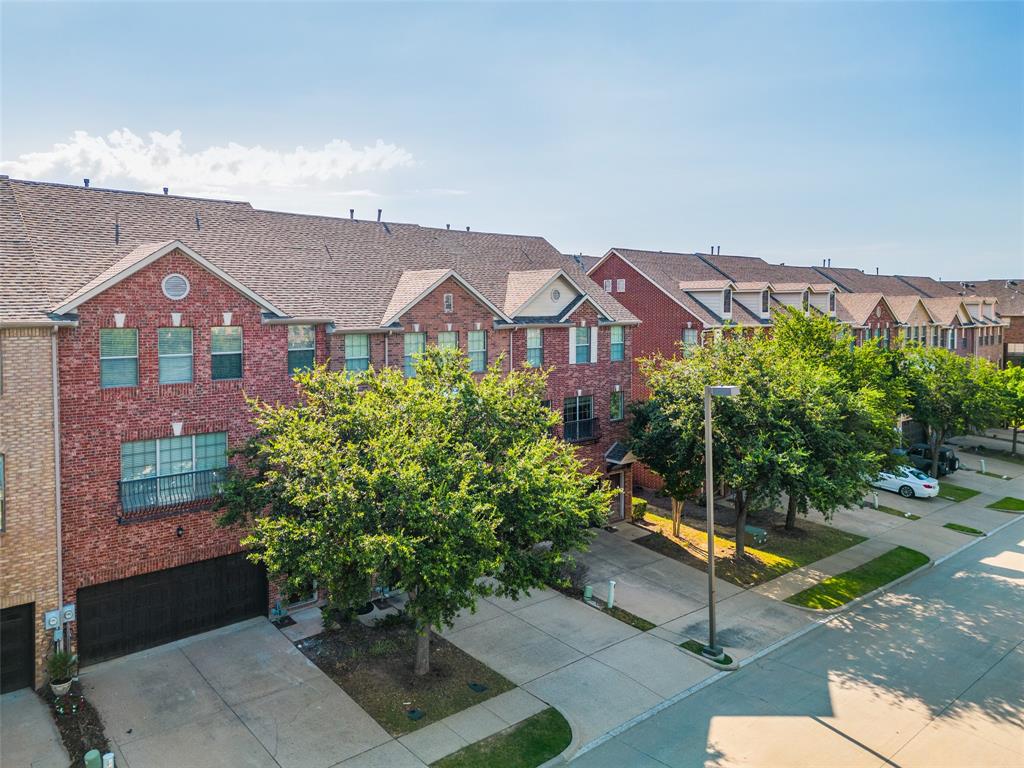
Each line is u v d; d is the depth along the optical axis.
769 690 18.91
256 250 25.92
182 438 20.73
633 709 17.78
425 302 26.30
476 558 16.11
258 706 17.31
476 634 21.59
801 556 29.39
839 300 55.31
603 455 32.81
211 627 21.30
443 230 34.38
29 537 17.84
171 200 25.56
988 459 51.25
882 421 28.64
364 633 21.14
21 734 16.12
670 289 41.50
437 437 18.05
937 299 63.88
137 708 17.17
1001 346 73.75
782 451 24.75
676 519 31.09
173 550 20.23
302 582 16.89
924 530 33.91
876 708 18.11
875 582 26.86
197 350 20.73
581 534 18.75
